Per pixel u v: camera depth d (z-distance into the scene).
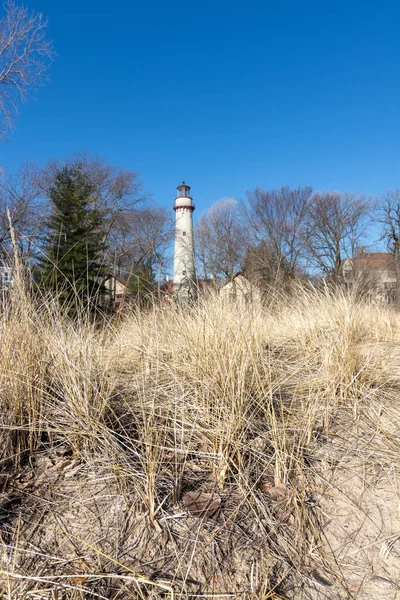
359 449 1.96
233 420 1.88
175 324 3.29
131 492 1.58
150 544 1.35
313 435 2.05
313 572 1.30
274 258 22.78
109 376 2.43
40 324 2.29
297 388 2.58
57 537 1.36
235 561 1.32
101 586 1.18
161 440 1.91
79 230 10.23
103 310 3.65
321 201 26.38
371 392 2.42
